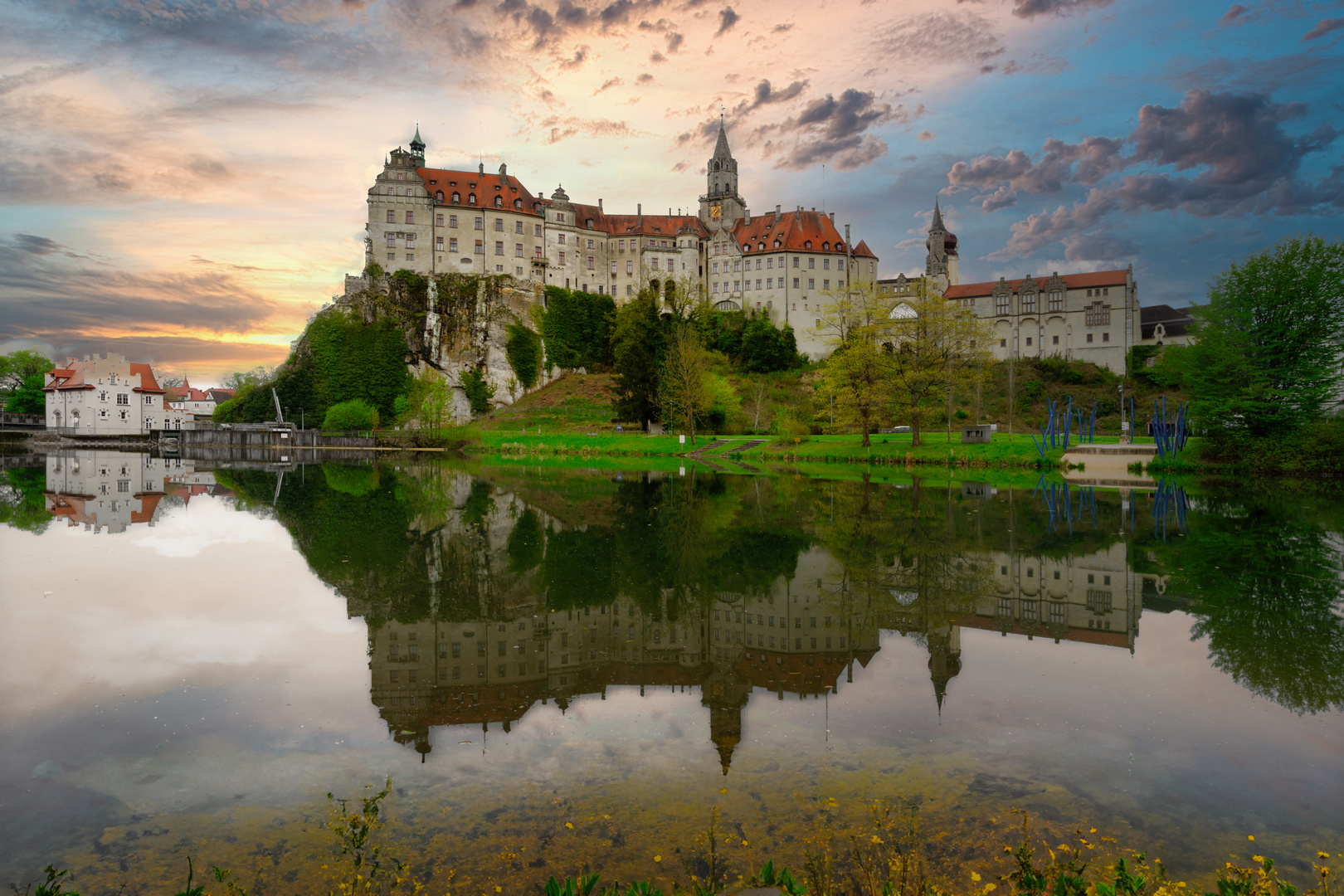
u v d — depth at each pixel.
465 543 22.23
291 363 130.62
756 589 16.38
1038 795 7.40
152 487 40.75
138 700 10.00
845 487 41.38
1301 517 28.16
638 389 92.06
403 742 8.76
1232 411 51.66
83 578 17.39
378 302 126.00
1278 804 7.21
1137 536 23.42
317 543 22.20
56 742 8.70
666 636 13.02
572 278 139.12
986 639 12.77
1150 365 113.75
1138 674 10.91
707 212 153.88
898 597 15.67
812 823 6.86
